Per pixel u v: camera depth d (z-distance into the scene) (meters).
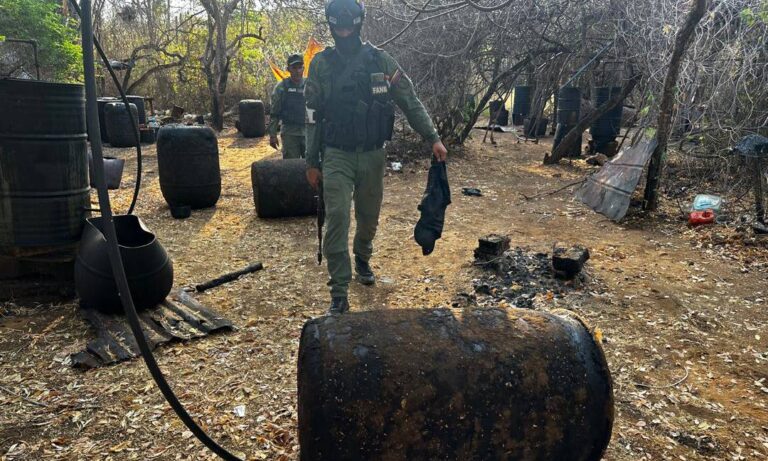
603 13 9.10
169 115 16.62
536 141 13.37
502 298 4.04
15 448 2.38
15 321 3.56
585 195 7.20
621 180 6.57
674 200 7.01
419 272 4.58
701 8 5.75
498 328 1.79
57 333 3.41
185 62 18.25
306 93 3.48
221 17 16.69
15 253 3.81
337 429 1.57
